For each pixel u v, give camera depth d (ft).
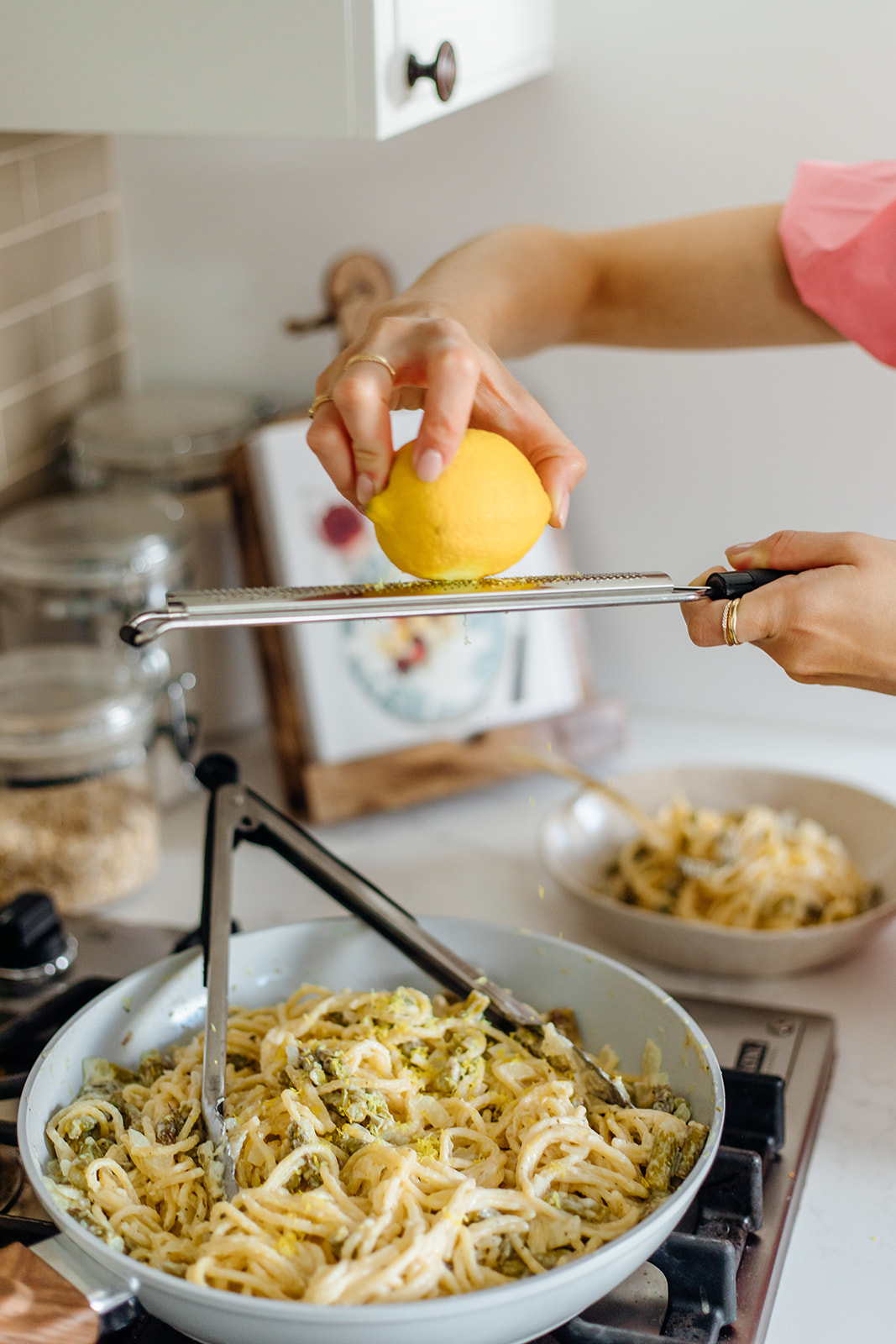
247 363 4.54
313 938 2.57
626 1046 2.39
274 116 2.77
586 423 4.27
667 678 4.51
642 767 4.01
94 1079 2.26
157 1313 1.78
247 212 4.33
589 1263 1.69
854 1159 2.46
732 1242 2.11
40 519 3.78
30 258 4.01
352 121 2.72
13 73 2.90
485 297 2.71
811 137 3.72
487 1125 2.15
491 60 3.34
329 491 3.91
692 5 3.68
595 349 4.16
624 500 4.33
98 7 2.79
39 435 4.19
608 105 3.87
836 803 3.60
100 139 4.30
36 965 2.90
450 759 3.98
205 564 4.20
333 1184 1.93
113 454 3.98
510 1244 1.87
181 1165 2.01
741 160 3.81
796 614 2.15
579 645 4.23
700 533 4.28
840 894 3.31
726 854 3.37
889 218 2.92
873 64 3.59
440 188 4.12
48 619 3.85
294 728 3.84
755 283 3.17
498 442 1.91
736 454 4.14
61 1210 1.83
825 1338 2.04
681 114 3.81
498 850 3.73
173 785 4.05
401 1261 1.75
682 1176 2.02
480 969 2.55
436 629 3.99
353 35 2.64
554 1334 1.92
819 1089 2.56
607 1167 2.05
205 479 4.09
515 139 3.99
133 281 4.54
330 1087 2.13
